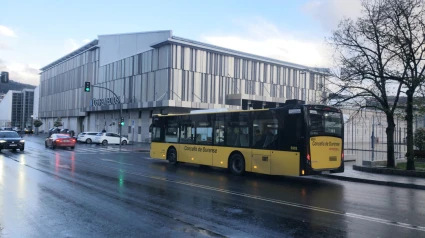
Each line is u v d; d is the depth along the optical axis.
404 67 16.33
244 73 52.12
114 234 6.02
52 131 61.47
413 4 15.84
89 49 65.50
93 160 21.41
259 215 7.58
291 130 13.52
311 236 6.08
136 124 51.28
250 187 11.93
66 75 78.00
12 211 7.55
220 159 16.33
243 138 15.34
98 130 62.66
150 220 6.99
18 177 12.75
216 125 16.75
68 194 9.59
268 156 14.20
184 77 45.69
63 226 6.46
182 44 45.38
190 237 5.91
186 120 18.70
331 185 13.17
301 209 8.34
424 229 6.67
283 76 57.03
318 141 13.40
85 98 67.31
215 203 8.81
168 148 19.78
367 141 35.59
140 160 22.36
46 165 17.33
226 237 5.94
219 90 49.09
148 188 10.97
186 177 14.21
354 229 6.59
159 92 45.97
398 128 25.53
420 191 12.23
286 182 13.69
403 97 18.83
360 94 17.25
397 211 8.36
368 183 14.23
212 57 48.69
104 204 8.41
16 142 27.20
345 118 23.06
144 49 51.31
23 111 133.12
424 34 15.57
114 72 57.16
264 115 14.59
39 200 8.73
